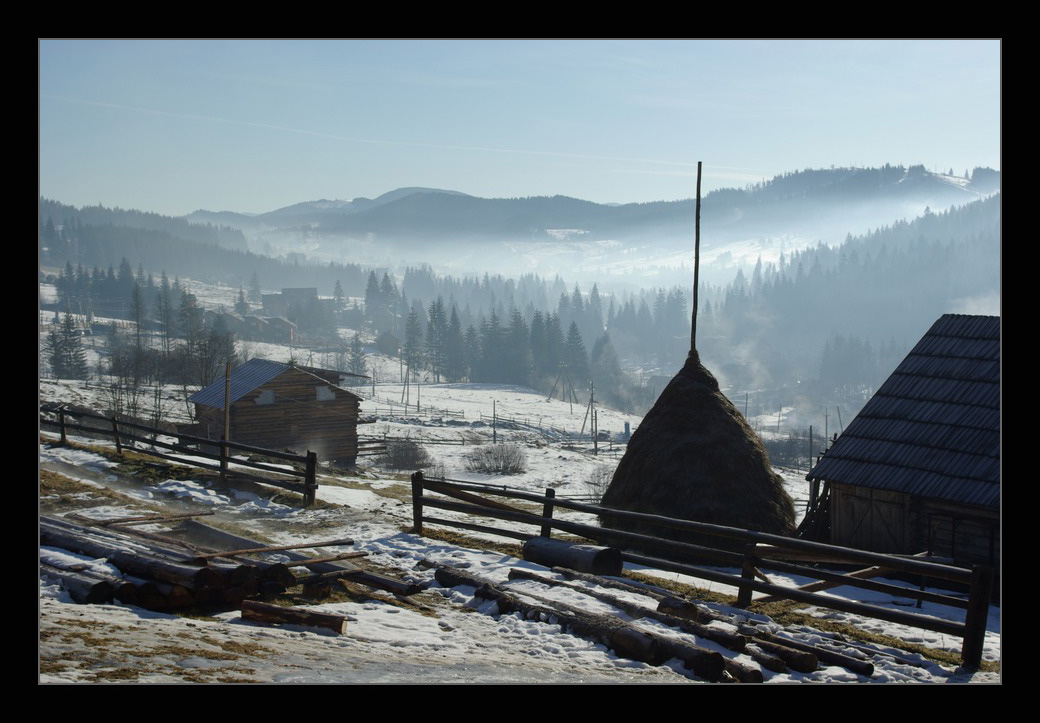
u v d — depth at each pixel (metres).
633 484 18.23
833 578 11.52
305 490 18.16
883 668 9.89
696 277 19.41
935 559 15.62
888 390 20.56
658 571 15.20
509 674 8.24
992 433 18.30
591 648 9.93
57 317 194.75
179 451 20.95
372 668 7.98
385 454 64.56
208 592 10.02
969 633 10.20
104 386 86.75
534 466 64.31
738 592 13.01
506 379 195.00
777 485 18.30
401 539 15.23
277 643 8.69
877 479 18.67
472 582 12.27
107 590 9.46
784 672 9.48
